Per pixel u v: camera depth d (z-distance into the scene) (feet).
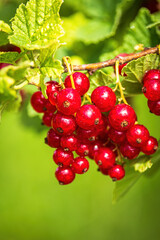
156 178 1.91
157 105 0.89
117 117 0.84
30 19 0.85
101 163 0.91
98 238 1.95
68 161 0.88
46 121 0.93
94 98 0.84
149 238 1.88
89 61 1.18
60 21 0.84
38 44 0.84
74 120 0.84
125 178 0.98
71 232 1.96
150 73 0.89
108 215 1.98
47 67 0.84
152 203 1.92
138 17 1.04
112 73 1.03
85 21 1.23
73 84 0.84
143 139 0.86
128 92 0.93
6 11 1.22
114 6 1.24
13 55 0.84
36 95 0.92
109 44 1.18
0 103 0.89
